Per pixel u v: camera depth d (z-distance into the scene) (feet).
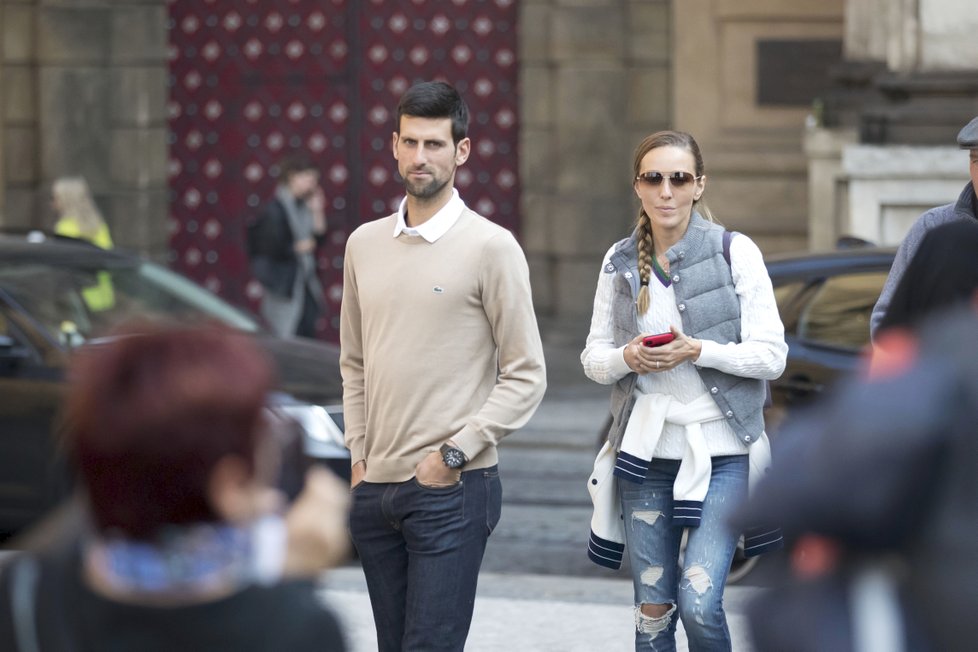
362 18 154.40
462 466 42.14
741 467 43.88
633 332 45.03
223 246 156.66
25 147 151.64
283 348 79.92
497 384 42.86
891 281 46.83
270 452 19.70
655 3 145.48
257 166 156.15
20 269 81.20
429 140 42.68
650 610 44.73
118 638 19.13
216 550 19.26
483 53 153.28
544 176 149.28
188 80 156.25
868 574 20.24
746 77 144.15
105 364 19.39
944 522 19.89
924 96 119.55
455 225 43.21
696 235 44.65
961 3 118.42
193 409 19.02
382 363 43.14
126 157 150.92
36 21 150.41
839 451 19.92
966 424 19.94
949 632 19.84
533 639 58.95
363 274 43.86
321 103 155.22
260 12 155.22
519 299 42.68
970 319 21.15
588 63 146.00
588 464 99.09
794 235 144.36
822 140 128.26
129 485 18.94
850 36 132.46
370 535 44.32
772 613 20.97
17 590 19.53
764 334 43.60
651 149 44.47
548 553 78.13
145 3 150.82
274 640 19.34
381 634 45.03
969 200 46.03
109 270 84.64
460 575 42.86
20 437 74.13
